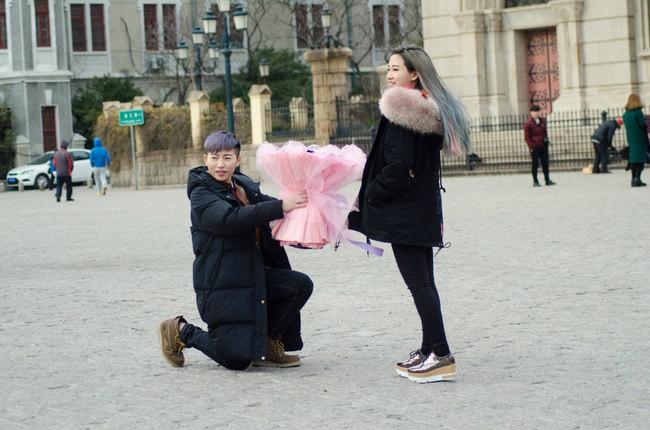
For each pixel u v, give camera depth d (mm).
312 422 6652
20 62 59250
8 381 8148
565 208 21109
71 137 60281
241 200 8336
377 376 7918
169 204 30578
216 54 52531
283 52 62875
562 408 6754
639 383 7332
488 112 39344
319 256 15633
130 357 8938
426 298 7664
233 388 7680
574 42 36844
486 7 39250
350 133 40938
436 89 7629
